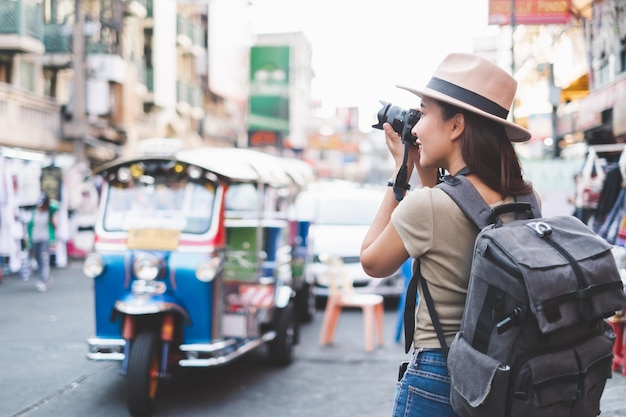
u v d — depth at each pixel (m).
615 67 10.25
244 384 6.67
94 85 20.94
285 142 48.78
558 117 13.42
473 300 1.79
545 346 1.74
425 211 1.92
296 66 68.12
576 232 1.89
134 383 5.34
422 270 1.97
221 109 43.44
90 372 6.89
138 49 27.75
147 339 5.50
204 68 38.03
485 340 1.75
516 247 1.75
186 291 5.71
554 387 1.72
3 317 9.92
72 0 22.06
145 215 6.04
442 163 2.10
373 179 73.44
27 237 15.20
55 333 8.80
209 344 5.71
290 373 7.16
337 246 11.93
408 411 1.98
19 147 18.45
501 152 2.00
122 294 5.79
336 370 7.31
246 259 6.59
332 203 13.20
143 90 27.67
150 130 27.94
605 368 1.90
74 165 18.64
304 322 10.51
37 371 6.91
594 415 1.91
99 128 22.38
